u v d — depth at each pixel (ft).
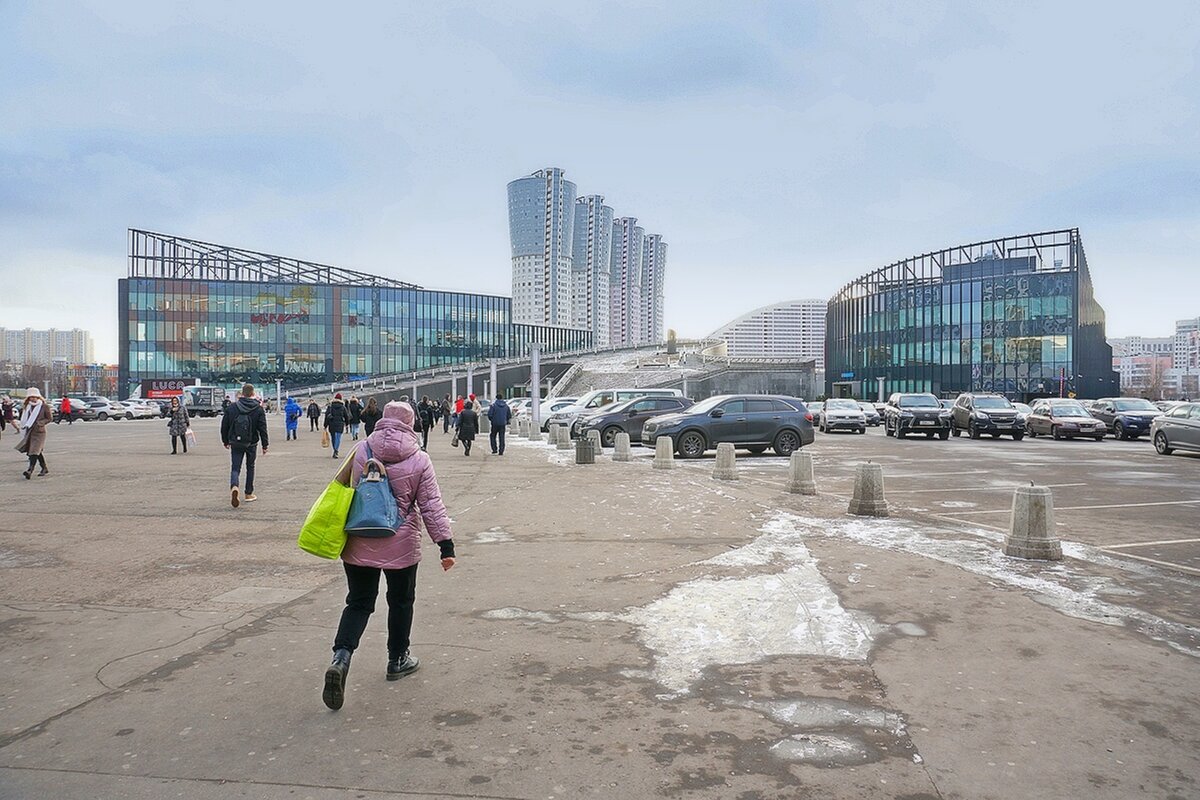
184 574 23.72
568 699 13.91
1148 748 11.97
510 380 373.40
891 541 28.40
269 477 51.42
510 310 419.95
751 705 13.62
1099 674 15.08
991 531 30.66
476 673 15.19
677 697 13.99
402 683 14.69
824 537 29.22
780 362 332.19
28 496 41.55
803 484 41.60
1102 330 340.18
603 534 29.99
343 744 12.12
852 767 11.35
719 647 16.74
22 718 13.11
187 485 46.75
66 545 28.25
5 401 130.72
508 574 23.40
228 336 342.85
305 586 22.24
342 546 14.07
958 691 14.24
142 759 11.62
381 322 371.15
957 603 20.10
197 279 338.95
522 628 18.08
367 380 334.44
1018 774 11.16
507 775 11.12
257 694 14.14
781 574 23.29
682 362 338.95
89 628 18.21
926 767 11.35
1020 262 285.43
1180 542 29.04
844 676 15.01
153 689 14.39
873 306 324.80
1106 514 35.86
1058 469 58.29
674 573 23.47
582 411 97.60
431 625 18.33
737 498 39.88
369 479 14.17
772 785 10.83
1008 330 265.34
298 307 353.31
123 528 31.83
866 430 136.46
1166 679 14.83
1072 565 24.50
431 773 11.18
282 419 200.54
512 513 35.29
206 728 12.71
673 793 10.62
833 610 19.48
